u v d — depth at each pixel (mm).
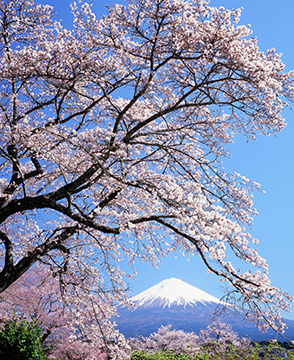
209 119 8008
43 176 8461
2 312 10812
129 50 7746
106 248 7988
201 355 9242
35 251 7406
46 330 11016
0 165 8383
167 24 6957
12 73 6504
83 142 6809
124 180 6301
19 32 8938
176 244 7078
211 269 5344
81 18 7781
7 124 7867
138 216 6934
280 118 7215
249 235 5609
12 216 9055
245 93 7051
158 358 9781
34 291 11000
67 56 6836
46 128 6789
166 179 6660
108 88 8383
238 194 7723
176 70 7957
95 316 7469
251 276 5141
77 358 11508
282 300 4910
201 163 7898
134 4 7168
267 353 7539
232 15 6516
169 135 8188
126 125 7680
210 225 5191
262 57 7055
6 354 5734
